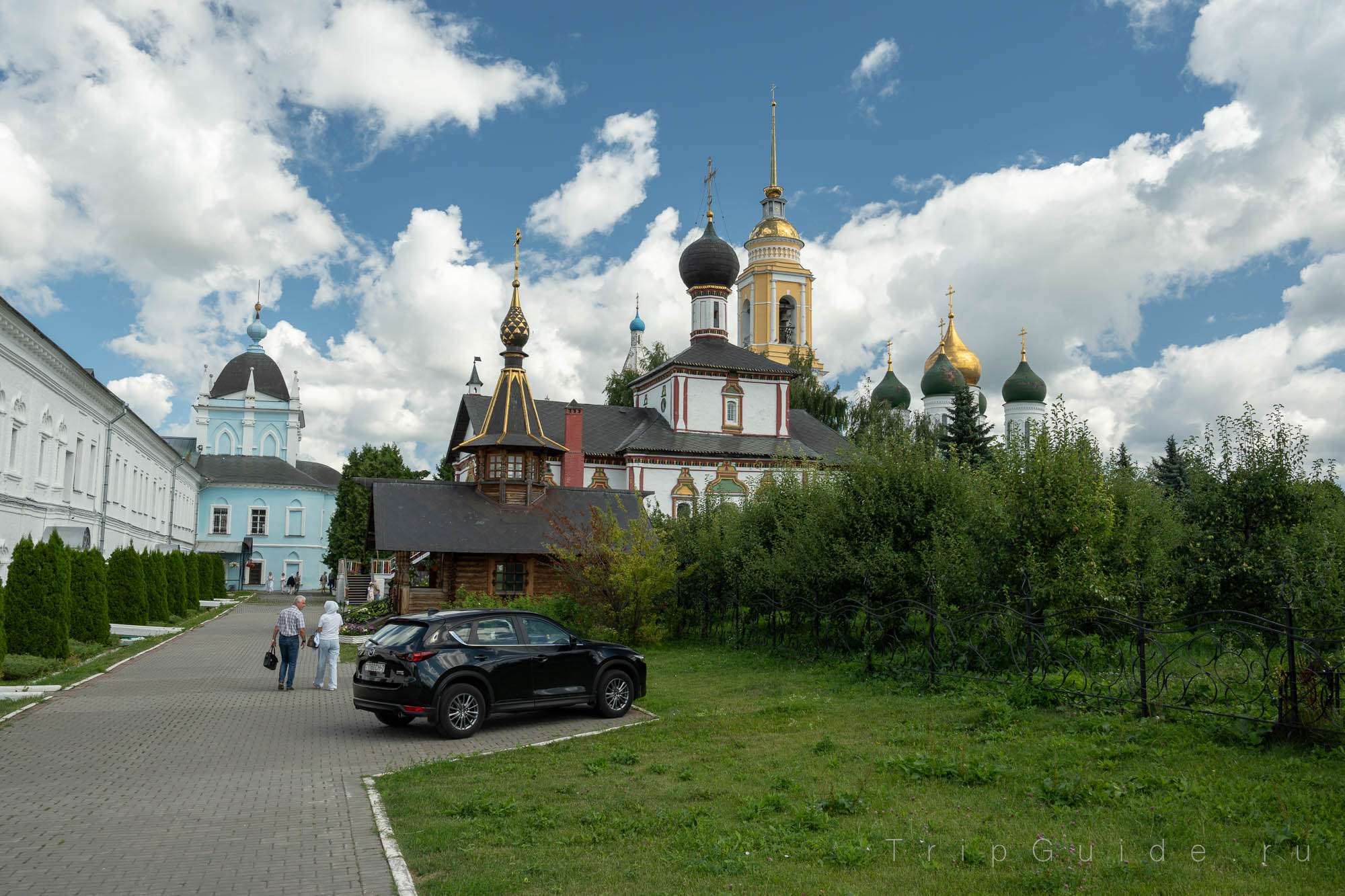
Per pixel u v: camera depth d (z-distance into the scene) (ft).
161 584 102.01
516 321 105.09
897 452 61.46
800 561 63.10
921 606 49.98
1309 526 55.21
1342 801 24.72
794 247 218.38
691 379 158.40
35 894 20.63
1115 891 19.08
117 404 118.21
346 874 21.95
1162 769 28.76
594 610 76.79
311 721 44.50
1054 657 45.98
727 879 20.62
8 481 80.64
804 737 36.14
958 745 33.32
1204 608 58.08
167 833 25.41
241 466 236.22
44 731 41.55
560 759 33.91
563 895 19.97
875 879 20.29
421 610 91.50
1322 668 31.78
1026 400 207.92
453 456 176.14
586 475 150.82
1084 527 48.98
